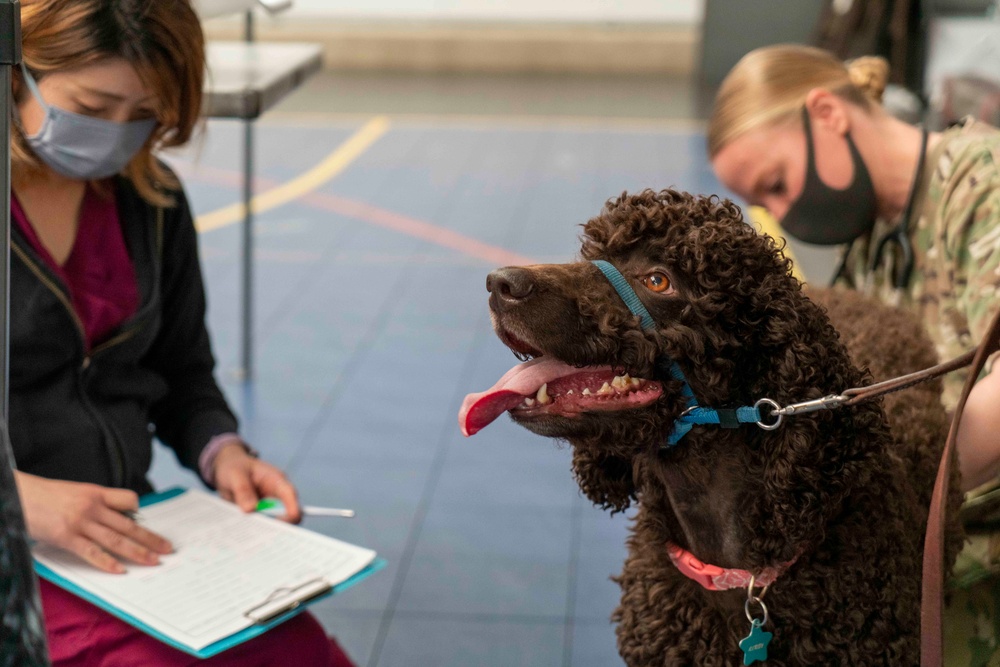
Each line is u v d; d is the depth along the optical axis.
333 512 2.14
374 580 3.33
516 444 4.30
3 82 1.20
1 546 0.96
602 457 1.76
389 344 5.28
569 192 8.05
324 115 10.62
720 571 1.64
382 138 9.76
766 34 11.73
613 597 3.26
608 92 11.66
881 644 1.62
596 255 1.64
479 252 6.72
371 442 4.28
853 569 1.60
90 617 1.82
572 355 1.52
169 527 2.02
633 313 1.54
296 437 4.30
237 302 5.77
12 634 0.96
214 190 8.05
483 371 4.99
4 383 1.25
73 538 1.82
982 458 1.87
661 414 1.54
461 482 3.98
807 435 1.47
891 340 2.08
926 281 2.31
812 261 5.18
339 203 7.79
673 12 12.78
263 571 1.88
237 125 9.97
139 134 2.02
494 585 3.32
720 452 1.58
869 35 7.27
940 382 2.15
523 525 3.68
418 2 12.92
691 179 8.27
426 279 6.21
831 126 2.36
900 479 1.73
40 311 1.98
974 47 6.30
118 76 1.89
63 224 2.11
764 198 2.51
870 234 2.55
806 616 1.61
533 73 12.70
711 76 11.98
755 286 1.52
